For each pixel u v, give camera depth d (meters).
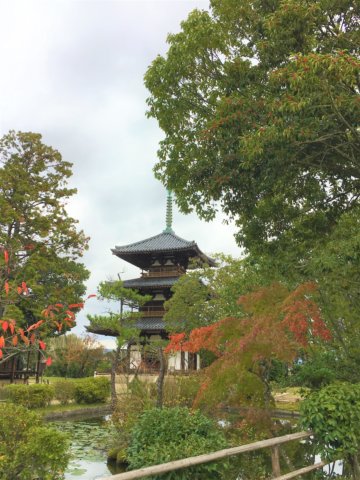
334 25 8.14
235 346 7.42
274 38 7.79
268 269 9.56
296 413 14.07
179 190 9.68
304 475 6.01
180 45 9.02
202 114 9.68
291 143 7.16
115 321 19.27
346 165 8.52
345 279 6.77
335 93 6.71
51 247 24.36
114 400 14.74
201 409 8.82
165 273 38.84
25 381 27.67
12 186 23.08
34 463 5.91
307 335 7.08
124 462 10.11
